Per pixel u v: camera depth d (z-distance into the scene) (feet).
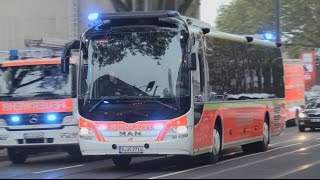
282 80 80.84
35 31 118.11
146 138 49.26
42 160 66.80
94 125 50.26
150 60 50.37
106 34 51.47
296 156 64.03
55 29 117.08
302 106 141.59
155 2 93.30
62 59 54.80
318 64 245.86
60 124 59.93
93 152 50.34
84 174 49.60
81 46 51.98
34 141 60.18
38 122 60.13
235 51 63.31
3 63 61.16
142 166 56.29
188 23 52.21
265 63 73.51
